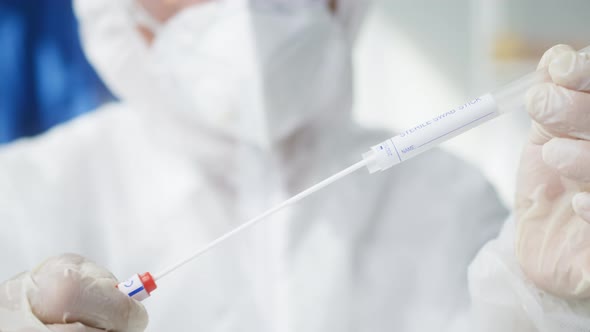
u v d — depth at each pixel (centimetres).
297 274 96
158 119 104
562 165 52
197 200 101
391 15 176
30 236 97
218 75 94
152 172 105
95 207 102
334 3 109
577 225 56
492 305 60
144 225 99
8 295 52
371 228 104
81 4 100
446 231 104
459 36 173
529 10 162
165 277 93
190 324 90
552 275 56
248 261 97
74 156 106
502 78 168
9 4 131
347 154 112
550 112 51
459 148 183
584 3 156
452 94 177
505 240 63
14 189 101
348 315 94
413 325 96
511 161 174
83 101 141
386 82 180
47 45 137
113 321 52
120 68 102
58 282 52
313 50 99
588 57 51
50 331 50
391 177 110
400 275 100
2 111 136
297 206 102
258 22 93
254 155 102
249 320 91
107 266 97
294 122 100
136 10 97
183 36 95
